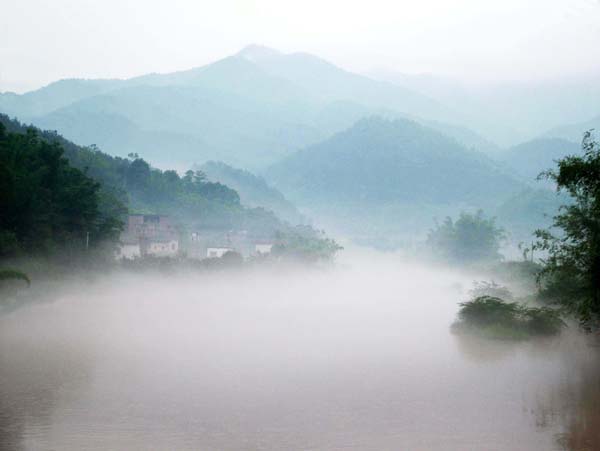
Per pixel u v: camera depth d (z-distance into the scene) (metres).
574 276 43.50
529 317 52.19
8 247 67.56
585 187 35.72
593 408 28.11
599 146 34.91
